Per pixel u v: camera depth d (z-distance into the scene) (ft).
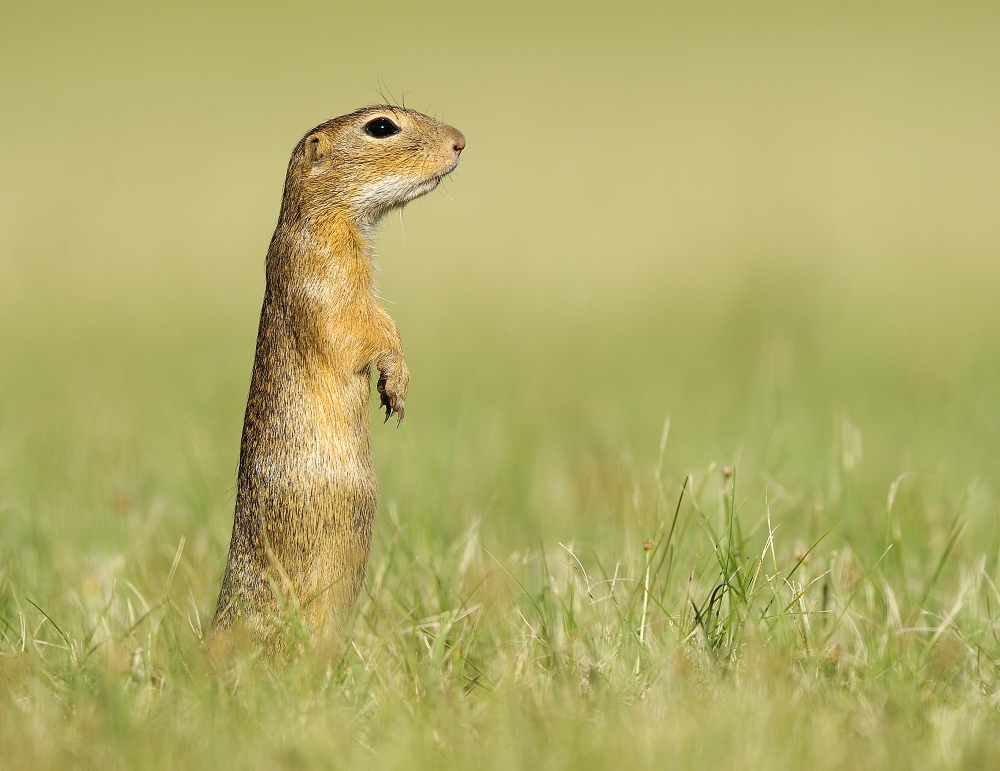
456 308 178.40
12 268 193.98
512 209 241.76
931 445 99.96
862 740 50.98
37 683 55.57
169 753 48.83
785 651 58.23
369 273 64.80
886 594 64.80
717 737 49.44
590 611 65.72
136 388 131.85
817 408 114.21
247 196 248.93
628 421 115.24
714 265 192.85
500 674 58.13
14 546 81.41
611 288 190.39
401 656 59.98
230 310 182.91
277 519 61.11
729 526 63.05
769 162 273.54
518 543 85.05
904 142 293.43
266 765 48.44
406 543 76.28
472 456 104.17
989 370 129.08
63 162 262.47
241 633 57.93
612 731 50.55
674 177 266.36
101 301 183.21
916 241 210.18
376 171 65.10
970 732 50.93
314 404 61.52
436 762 49.75
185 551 79.00
